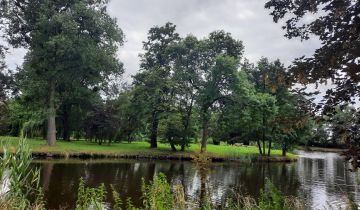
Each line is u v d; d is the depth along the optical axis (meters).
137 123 51.72
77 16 34.69
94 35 36.75
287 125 6.50
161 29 50.09
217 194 18.36
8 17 34.84
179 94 47.31
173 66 48.44
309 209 15.20
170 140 45.31
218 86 44.81
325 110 6.07
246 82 44.59
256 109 44.25
